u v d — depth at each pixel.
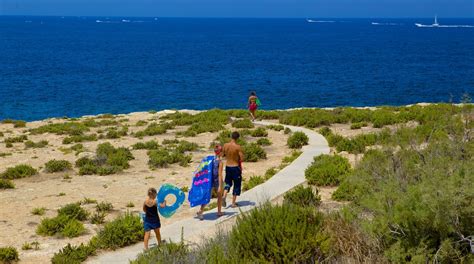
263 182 19.62
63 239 14.71
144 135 35.88
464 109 13.16
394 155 11.03
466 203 8.05
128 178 22.98
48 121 45.53
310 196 15.38
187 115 45.66
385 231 8.81
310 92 78.56
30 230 15.56
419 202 8.35
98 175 23.69
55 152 29.77
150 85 86.88
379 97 73.31
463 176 8.64
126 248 13.47
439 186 8.20
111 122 42.94
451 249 7.99
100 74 102.38
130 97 73.62
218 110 47.62
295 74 104.88
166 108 65.69
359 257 8.74
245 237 9.46
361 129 34.78
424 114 33.91
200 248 10.30
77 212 16.62
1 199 19.47
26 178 23.41
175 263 9.70
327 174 18.50
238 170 15.38
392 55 158.75
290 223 9.44
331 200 15.98
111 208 17.91
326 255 9.02
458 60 140.12
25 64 120.06
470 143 10.75
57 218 15.42
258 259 8.92
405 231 8.73
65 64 122.44
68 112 61.28
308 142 29.27
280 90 81.00
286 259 8.89
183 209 17.03
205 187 14.57
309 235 9.12
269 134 34.34
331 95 75.50
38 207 18.22
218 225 14.12
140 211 17.48
